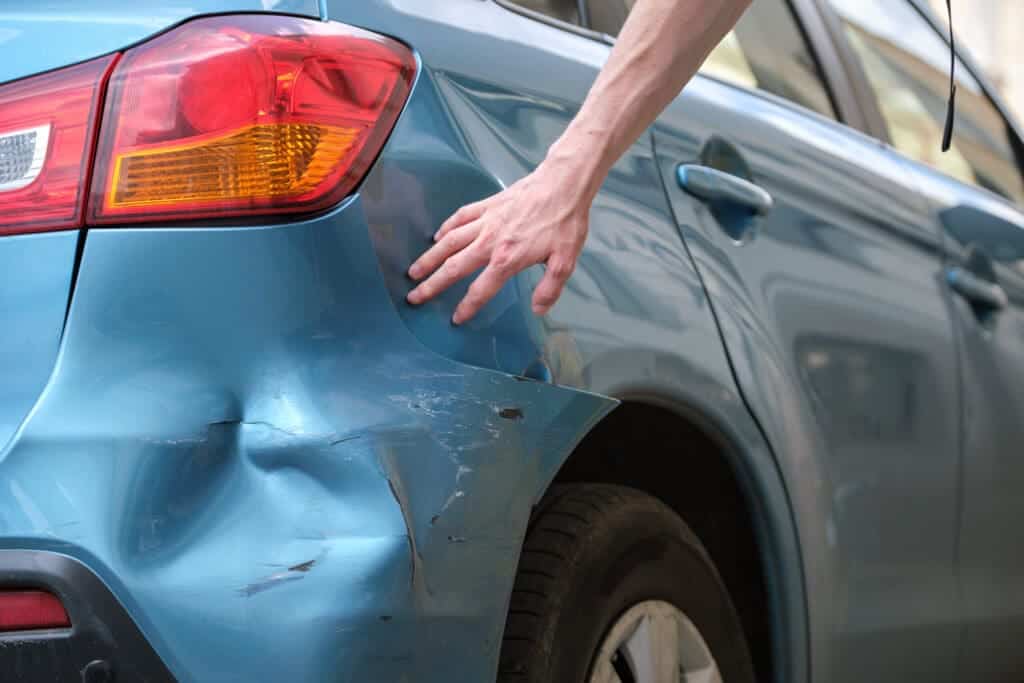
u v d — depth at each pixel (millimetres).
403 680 1671
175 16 1833
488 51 2105
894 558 2854
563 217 1867
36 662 1689
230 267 1744
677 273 2307
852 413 2729
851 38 3398
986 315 3268
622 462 2531
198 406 1711
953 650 3141
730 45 2861
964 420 3105
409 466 1717
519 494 1825
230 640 1640
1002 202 3705
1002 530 3258
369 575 1644
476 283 1845
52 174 1801
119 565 1660
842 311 2740
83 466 1689
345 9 1891
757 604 2600
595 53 2416
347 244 1778
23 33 1892
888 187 3074
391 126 1855
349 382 1742
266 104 1769
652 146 2389
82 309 1752
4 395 1749
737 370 2389
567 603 2090
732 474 2514
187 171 1762
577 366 2012
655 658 2246
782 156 2746
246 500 1681
